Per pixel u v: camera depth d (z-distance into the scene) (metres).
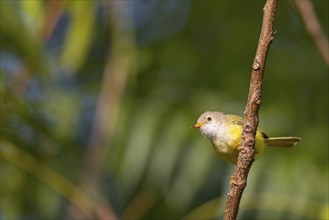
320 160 11.64
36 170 10.73
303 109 13.45
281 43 14.98
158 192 12.85
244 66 14.59
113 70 13.36
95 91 14.40
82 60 12.09
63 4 11.57
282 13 15.24
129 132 12.22
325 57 10.14
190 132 11.95
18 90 11.07
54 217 12.34
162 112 12.38
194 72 14.58
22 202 11.63
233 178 6.55
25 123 10.92
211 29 15.67
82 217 12.64
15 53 11.00
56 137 11.84
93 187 12.32
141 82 14.02
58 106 12.75
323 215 10.33
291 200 10.66
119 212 14.21
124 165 11.98
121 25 13.55
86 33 11.63
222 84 14.19
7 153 10.66
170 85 13.88
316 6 15.42
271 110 13.03
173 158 11.74
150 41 15.66
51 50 14.77
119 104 12.74
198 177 11.65
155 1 16.23
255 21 15.32
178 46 15.34
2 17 10.45
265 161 11.20
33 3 10.59
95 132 12.71
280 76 14.10
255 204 10.78
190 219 11.16
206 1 15.85
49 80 12.00
